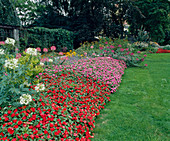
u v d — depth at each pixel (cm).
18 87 262
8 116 221
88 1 1559
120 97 396
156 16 1767
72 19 1758
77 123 254
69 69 465
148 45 1359
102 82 430
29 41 969
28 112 239
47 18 1730
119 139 239
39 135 203
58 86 357
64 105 278
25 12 1700
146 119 292
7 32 791
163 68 692
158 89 441
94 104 327
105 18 1609
